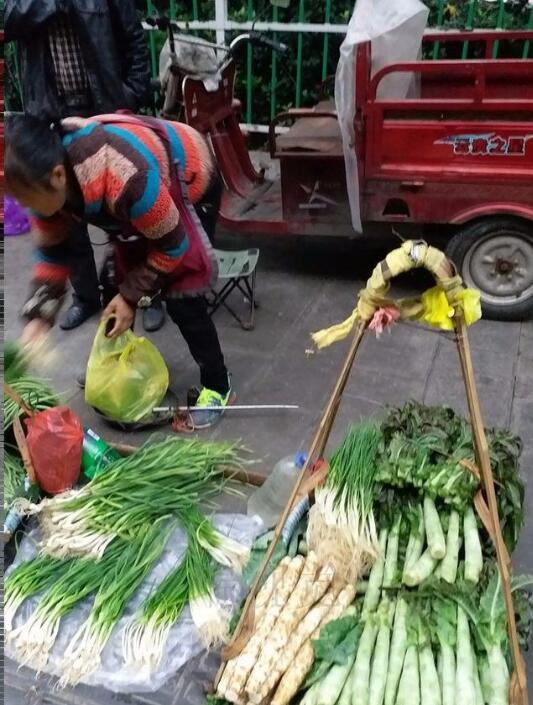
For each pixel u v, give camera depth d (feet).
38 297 9.67
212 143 14.43
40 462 8.91
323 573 7.48
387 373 12.18
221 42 19.08
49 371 12.40
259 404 11.51
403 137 12.37
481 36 13.61
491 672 6.42
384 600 7.16
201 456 9.25
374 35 11.59
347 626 6.97
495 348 12.78
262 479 9.59
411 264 6.10
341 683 6.56
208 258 9.76
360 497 7.79
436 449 7.91
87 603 7.77
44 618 7.44
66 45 11.85
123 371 10.31
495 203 12.42
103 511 8.44
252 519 8.78
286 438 10.73
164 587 7.66
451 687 6.32
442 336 13.08
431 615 6.91
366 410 11.30
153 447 9.34
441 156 12.35
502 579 6.39
